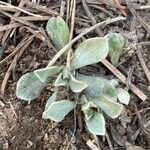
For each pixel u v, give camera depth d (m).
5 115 0.13
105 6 0.14
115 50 0.13
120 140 0.12
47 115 0.12
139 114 0.13
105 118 0.13
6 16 0.13
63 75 0.12
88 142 0.12
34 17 0.13
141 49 0.13
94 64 0.13
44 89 0.13
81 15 0.14
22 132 0.12
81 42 0.13
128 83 0.13
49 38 0.13
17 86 0.12
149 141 0.12
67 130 0.12
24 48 0.13
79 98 0.12
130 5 0.14
